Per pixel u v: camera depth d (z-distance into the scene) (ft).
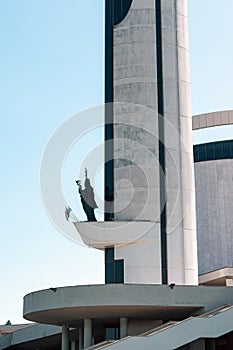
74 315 153.89
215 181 303.89
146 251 174.09
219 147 306.14
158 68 190.29
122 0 196.34
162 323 162.30
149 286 141.79
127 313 150.00
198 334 126.82
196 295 142.10
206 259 296.92
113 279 173.06
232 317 128.77
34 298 149.69
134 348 123.75
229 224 296.92
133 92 187.83
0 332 267.80
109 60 193.98
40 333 215.10
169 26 195.21
